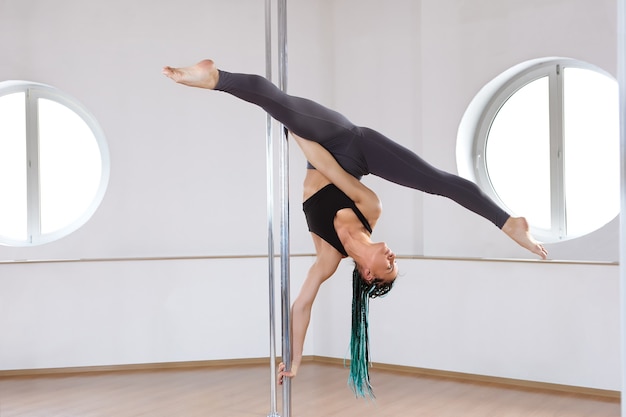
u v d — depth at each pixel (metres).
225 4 6.20
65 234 6.07
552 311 5.16
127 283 5.90
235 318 6.09
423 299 5.70
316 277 3.42
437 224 5.85
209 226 6.20
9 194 14.84
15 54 5.92
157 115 6.11
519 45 5.47
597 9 5.16
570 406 4.67
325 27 6.34
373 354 5.92
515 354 5.31
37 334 5.77
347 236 3.16
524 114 14.83
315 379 5.51
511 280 5.32
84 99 6.01
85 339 5.84
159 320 5.96
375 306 5.90
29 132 6.14
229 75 2.86
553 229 5.57
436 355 5.65
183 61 6.14
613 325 4.94
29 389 5.25
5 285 5.73
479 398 4.89
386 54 6.09
